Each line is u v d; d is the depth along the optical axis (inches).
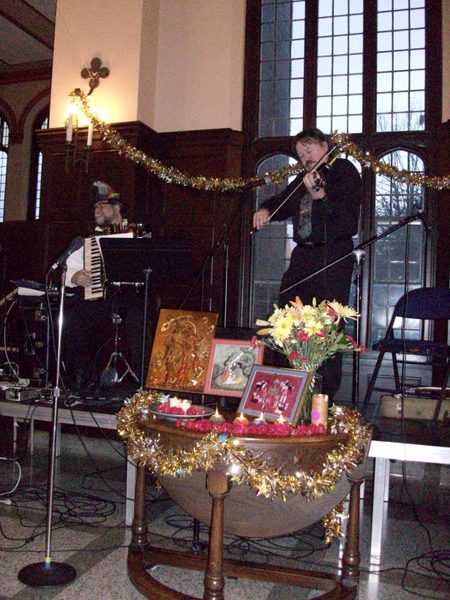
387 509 129.5
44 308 177.9
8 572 88.9
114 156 239.9
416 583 90.7
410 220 124.7
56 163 249.6
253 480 70.1
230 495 74.1
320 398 81.1
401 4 241.3
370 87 240.8
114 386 164.4
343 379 227.1
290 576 85.9
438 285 225.1
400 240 232.7
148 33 248.1
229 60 251.0
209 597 71.2
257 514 75.6
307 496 72.6
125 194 237.3
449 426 118.0
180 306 157.1
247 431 75.1
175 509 124.3
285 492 71.1
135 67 240.7
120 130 237.9
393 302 231.9
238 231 244.1
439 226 225.8
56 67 251.3
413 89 237.6
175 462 74.1
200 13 255.1
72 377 183.6
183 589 85.7
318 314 87.1
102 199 202.7
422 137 231.9
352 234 125.8
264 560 98.8
